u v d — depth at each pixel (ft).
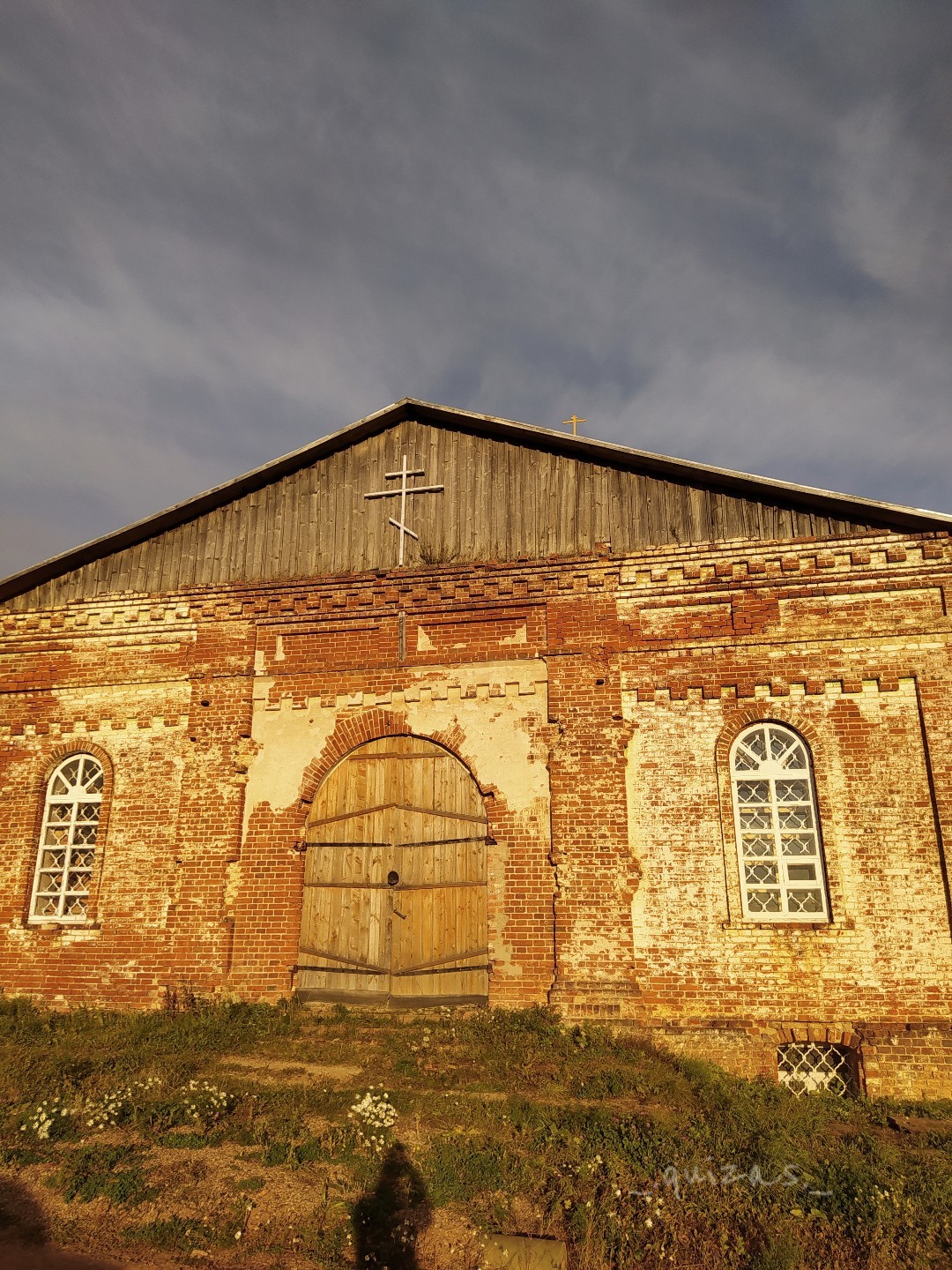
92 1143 25.52
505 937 35.83
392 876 37.63
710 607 37.50
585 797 36.40
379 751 39.24
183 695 41.88
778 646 36.50
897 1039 31.96
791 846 34.81
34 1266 20.17
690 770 35.96
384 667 40.01
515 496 41.37
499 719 38.24
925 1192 23.41
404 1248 21.01
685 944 34.24
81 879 40.98
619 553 38.99
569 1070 30.42
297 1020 35.42
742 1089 30.63
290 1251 21.01
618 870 35.37
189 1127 26.55
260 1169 24.14
